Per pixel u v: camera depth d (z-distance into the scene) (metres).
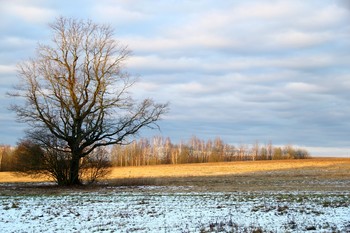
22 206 23.08
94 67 39.53
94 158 42.00
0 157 84.44
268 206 22.03
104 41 39.69
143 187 38.16
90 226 16.66
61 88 39.16
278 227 15.80
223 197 27.00
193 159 149.00
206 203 23.86
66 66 39.34
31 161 39.88
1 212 20.70
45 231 15.73
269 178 52.53
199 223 17.02
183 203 24.00
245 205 22.72
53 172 40.56
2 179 58.38
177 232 15.13
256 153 155.12
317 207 21.42
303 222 16.70
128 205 23.31
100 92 39.59
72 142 39.88
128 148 141.62
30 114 38.78
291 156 150.75
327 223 16.34
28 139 39.66
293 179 50.25
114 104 40.00
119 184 41.44
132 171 74.75
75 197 28.23
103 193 31.52
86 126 40.00
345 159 105.69
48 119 38.91
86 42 39.38
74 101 39.38
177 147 146.75
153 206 22.73
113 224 17.05
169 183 44.06
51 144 39.56
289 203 23.23
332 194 28.19
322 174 59.38
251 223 16.67
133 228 16.03
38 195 29.92
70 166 40.41
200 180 49.47
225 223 16.70
